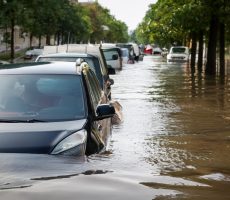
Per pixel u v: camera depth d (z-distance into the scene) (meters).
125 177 6.76
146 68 49.41
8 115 8.12
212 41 39.78
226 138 12.24
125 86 28.09
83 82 8.83
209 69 40.12
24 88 8.65
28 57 57.53
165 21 50.50
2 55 71.25
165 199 5.79
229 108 18.36
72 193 5.68
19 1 57.62
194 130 13.38
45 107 8.33
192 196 6.07
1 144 7.27
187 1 39.50
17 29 99.56
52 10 73.12
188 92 24.88
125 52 57.41
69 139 7.43
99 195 5.68
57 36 104.88
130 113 16.58
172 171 7.92
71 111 8.28
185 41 88.06
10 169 6.55
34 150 7.22
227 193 6.38
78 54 14.78
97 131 8.45
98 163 7.51
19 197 5.47
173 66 54.81
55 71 9.06
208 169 8.38
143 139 11.79
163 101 20.61
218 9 36.50
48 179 6.24
